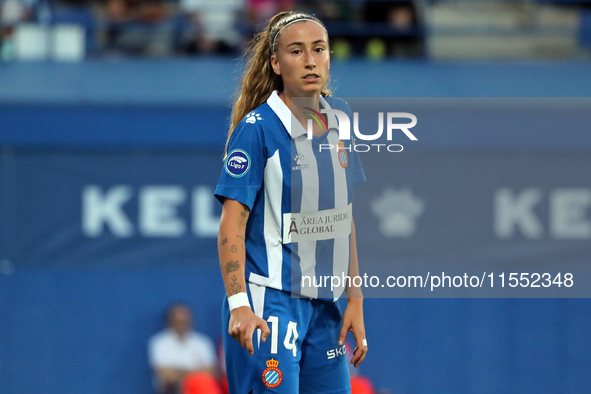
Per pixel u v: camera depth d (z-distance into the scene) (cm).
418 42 3000
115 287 2302
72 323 2294
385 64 2841
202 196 2252
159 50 3070
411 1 2927
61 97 2280
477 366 2262
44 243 2244
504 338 2261
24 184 2231
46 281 2278
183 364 2253
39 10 2986
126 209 2248
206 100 2272
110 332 2305
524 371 2269
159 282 2309
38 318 2281
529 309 2253
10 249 2238
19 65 2745
